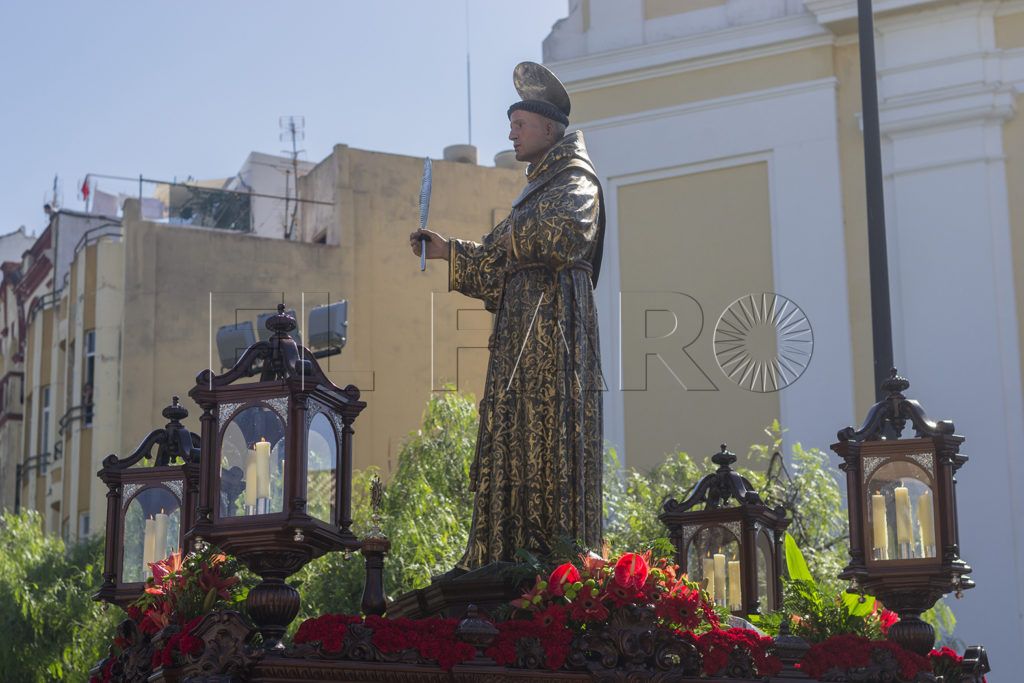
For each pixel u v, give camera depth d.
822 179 21.12
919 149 20.56
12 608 21.02
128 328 31.19
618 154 22.23
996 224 20.08
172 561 8.23
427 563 17.59
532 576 7.74
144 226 31.47
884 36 20.97
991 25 20.47
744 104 21.69
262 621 6.92
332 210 31.86
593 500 8.24
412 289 31.55
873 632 8.41
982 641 19.03
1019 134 20.27
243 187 35.97
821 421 20.45
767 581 9.86
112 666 8.06
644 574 7.44
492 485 8.24
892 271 20.42
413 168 32.19
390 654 6.93
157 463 9.60
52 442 36.91
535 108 8.70
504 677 7.09
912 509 8.21
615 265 21.98
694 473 18.59
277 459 7.05
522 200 8.52
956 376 19.88
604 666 7.27
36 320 38.84
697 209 21.78
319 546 7.10
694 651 7.41
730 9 21.88
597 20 22.62
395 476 18.88
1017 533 19.22
